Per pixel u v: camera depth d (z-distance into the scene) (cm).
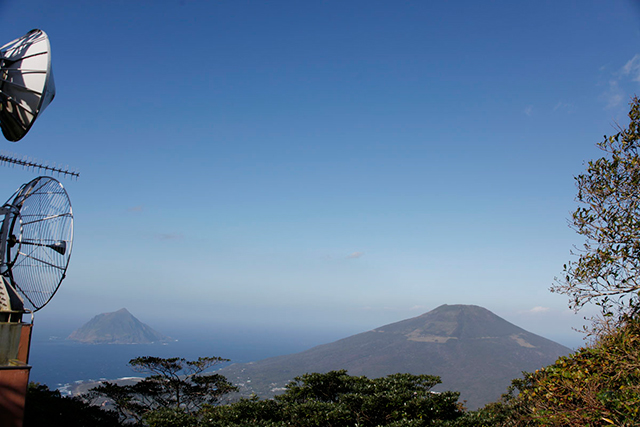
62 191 1088
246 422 1209
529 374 992
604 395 692
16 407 809
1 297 902
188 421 1188
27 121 1056
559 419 715
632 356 686
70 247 1016
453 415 1273
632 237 758
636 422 618
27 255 1069
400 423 1152
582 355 821
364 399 1287
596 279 809
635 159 763
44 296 1019
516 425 945
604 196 809
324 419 1210
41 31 1100
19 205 1107
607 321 785
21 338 1012
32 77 1045
